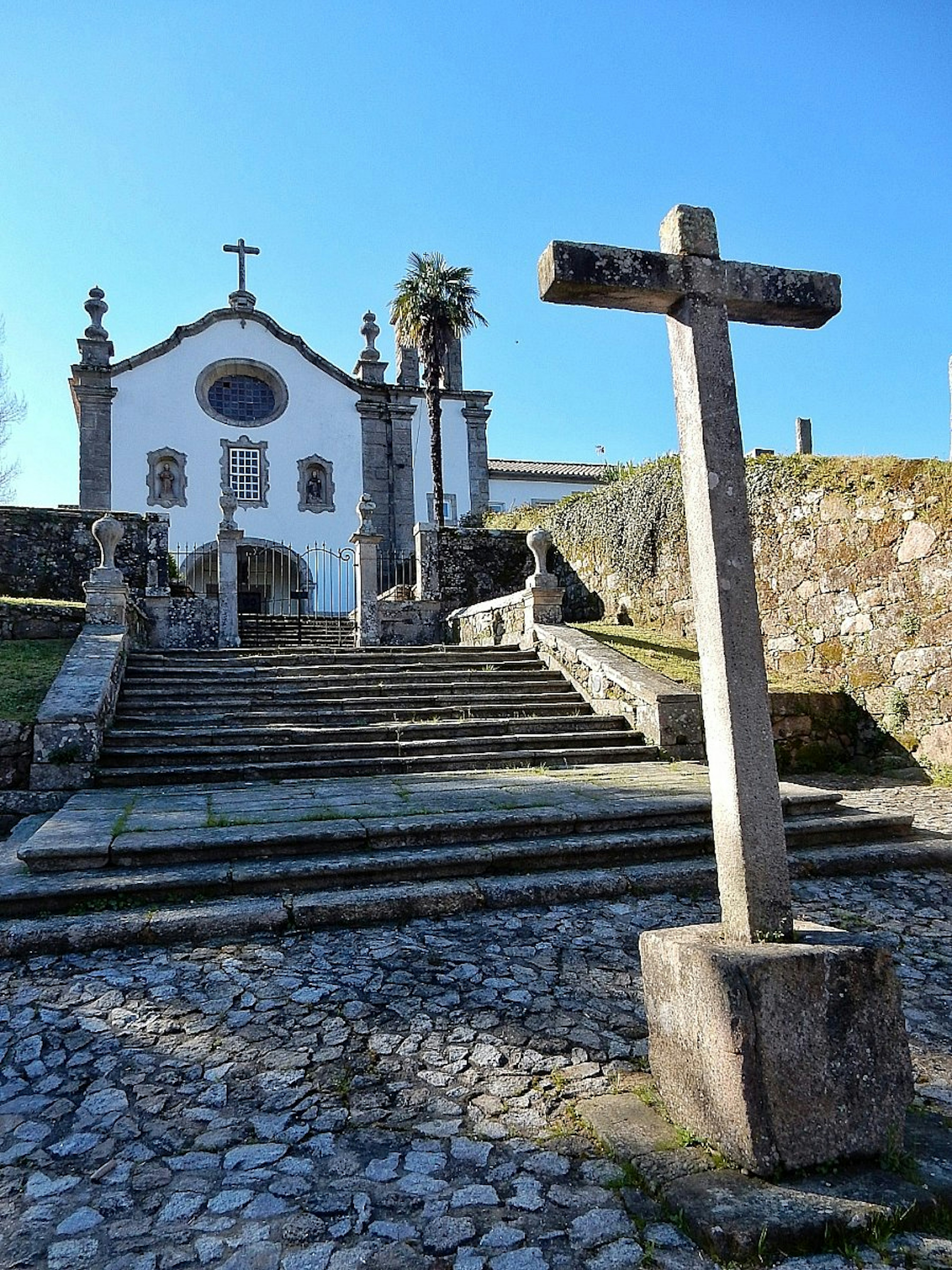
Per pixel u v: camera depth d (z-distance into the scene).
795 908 4.50
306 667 10.45
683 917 4.37
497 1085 2.68
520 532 18.66
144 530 16.14
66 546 15.61
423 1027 3.10
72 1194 2.16
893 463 9.23
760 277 2.84
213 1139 2.40
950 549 8.52
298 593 16.69
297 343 25.62
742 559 2.62
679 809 5.58
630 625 14.53
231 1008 3.29
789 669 10.49
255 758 7.71
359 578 14.87
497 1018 3.17
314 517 25.23
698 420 2.69
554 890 4.62
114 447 23.55
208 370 24.67
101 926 3.99
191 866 4.67
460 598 18.16
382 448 26.20
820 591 10.08
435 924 4.27
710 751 2.61
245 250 25.73
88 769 7.02
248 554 24.66
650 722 8.51
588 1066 2.80
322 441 25.64
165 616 14.44
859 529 9.58
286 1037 3.04
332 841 4.96
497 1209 2.06
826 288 2.92
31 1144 2.39
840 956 2.25
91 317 23.97
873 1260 1.86
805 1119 2.13
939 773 8.44
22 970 3.71
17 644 9.72
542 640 11.21
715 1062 2.21
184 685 9.70
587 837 5.29
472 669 10.72
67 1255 1.92
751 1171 2.09
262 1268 1.87
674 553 13.34
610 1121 2.42
